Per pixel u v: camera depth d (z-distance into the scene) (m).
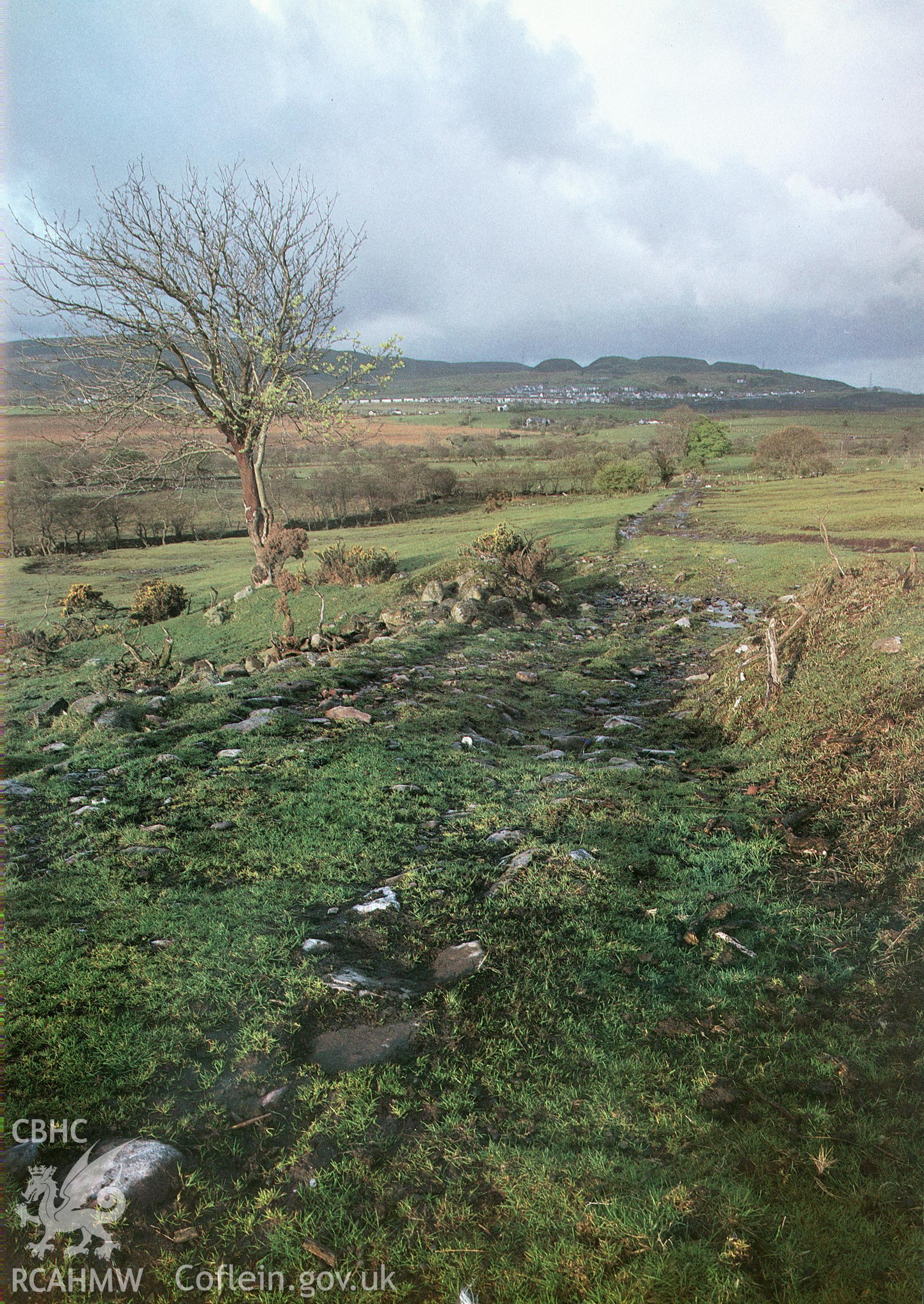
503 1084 3.87
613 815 7.41
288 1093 3.83
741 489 75.31
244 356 26.48
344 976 4.76
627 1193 3.20
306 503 83.25
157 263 24.75
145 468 27.16
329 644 17.19
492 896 5.80
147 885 6.21
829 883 5.84
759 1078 3.86
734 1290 2.74
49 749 10.92
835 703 9.32
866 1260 2.83
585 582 28.06
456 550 35.44
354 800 8.00
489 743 10.34
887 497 53.34
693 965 4.89
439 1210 3.17
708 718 10.91
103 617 33.53
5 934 5.40
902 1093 3.68
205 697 13.23
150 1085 3.91
